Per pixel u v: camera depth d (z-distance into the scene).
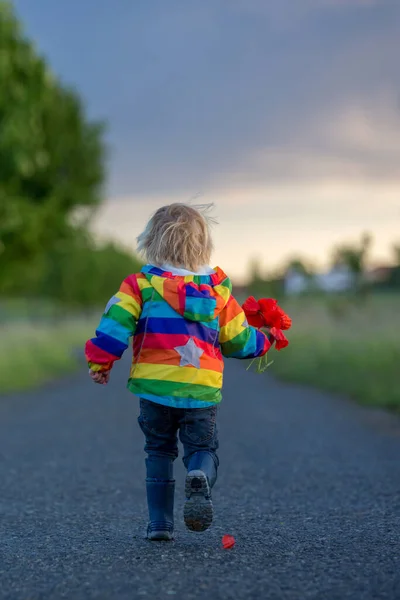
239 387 15.35
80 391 14.92
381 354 15.48
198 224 3.95
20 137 24.19
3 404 12.41
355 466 6.47
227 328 3.85
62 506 5.07
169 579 3.19
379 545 3.82
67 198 30.12
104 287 54.25
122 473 6.39
